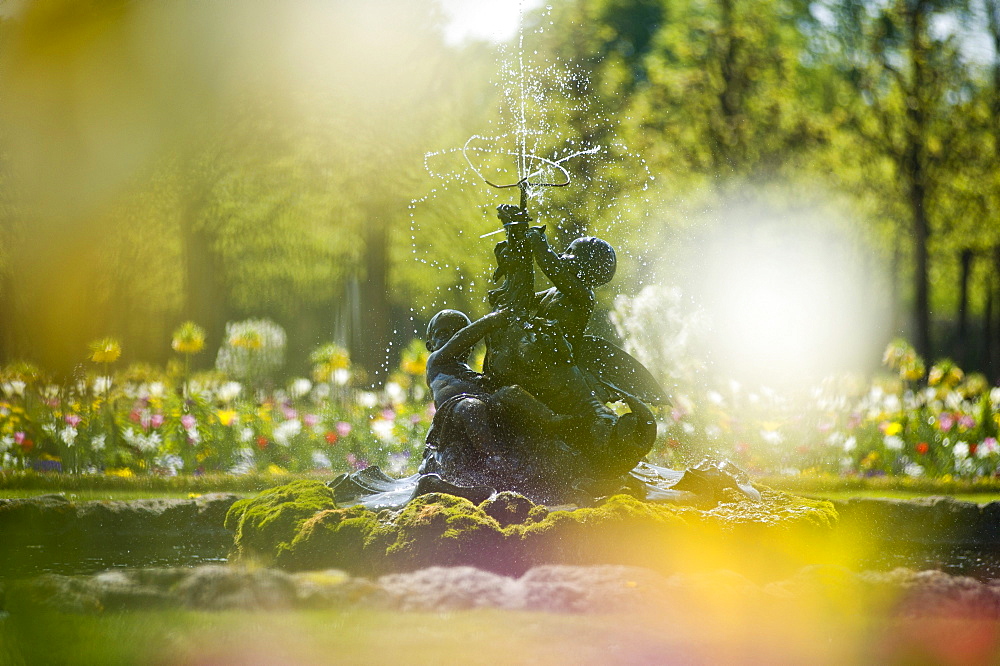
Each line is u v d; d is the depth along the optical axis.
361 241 23.58
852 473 11.76
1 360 17.22
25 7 17.12
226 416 11.93
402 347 26.41
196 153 19.58
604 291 18.89
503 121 20.47
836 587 3.96
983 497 9.38
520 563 4.98
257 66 19.72
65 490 8.86
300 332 29.59
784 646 3.34
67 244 17.75
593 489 5.77
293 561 5.21
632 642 3.35
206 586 3.74
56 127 17.53
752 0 22.06
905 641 3.39
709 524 5.33
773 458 12.02
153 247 20.48
